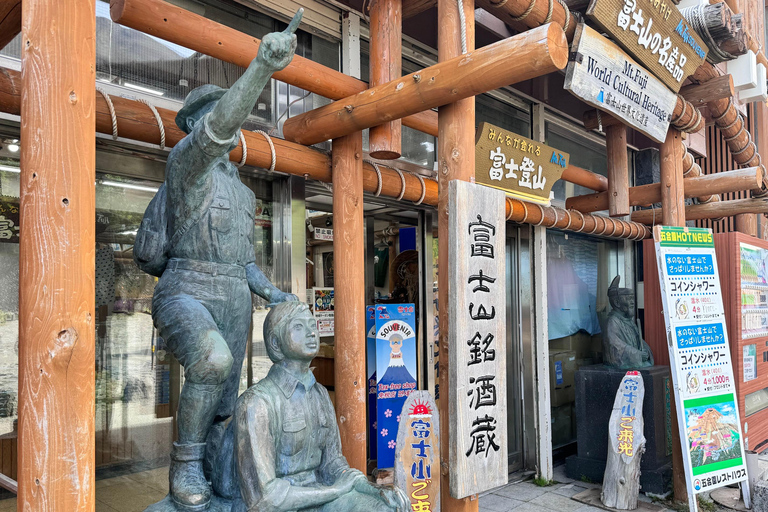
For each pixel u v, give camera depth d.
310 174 3.15
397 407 4.59
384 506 2.03
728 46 4.20
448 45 2.72
